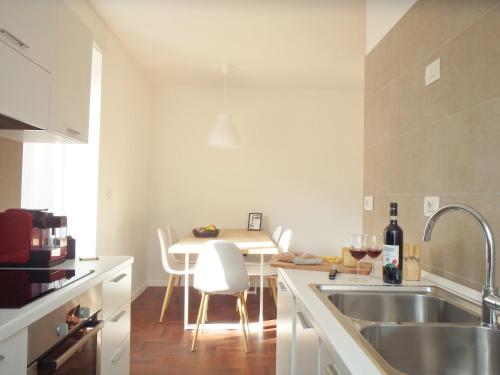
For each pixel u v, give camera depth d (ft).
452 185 5.14
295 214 16.51
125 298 6.11
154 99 16.30
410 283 5.14
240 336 10.43
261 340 10.14
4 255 5.10
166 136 16.31
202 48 12.22
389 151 7.19
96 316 4.84
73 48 6.11
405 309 4.70
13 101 4.44
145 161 15.52
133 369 8.33
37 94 4.99
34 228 5.30
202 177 16.34
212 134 13.01
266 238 12.86
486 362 3.47
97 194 10.25
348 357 2.64
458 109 5.02
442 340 3.49
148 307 13.02
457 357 3.49
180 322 11.49
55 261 5.41
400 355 3.41
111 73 11.21
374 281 5.24
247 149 16.48
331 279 5.35
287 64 13.53
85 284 4.41
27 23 4.72
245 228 16.34
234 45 11.93
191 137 16.37
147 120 15.76
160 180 16.25
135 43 11.86
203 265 9.46
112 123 11.42
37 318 3.37
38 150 8.68
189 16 10.06
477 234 4.63
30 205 8.48
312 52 12.39
